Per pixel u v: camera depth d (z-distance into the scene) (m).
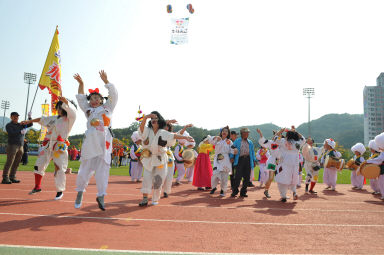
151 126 7.12
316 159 11.38
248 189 12.38
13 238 4.00
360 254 3.82
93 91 6.45
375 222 5.83
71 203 6.94
